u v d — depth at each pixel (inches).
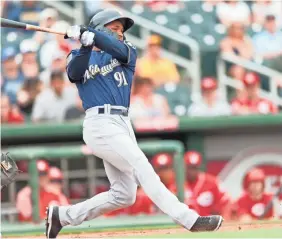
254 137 2027.6
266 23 2159.2
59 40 2062.0
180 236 931.3
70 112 1974.7
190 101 2012.8
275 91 2078.0
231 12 2175.2
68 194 1861.5
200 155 1899.6
